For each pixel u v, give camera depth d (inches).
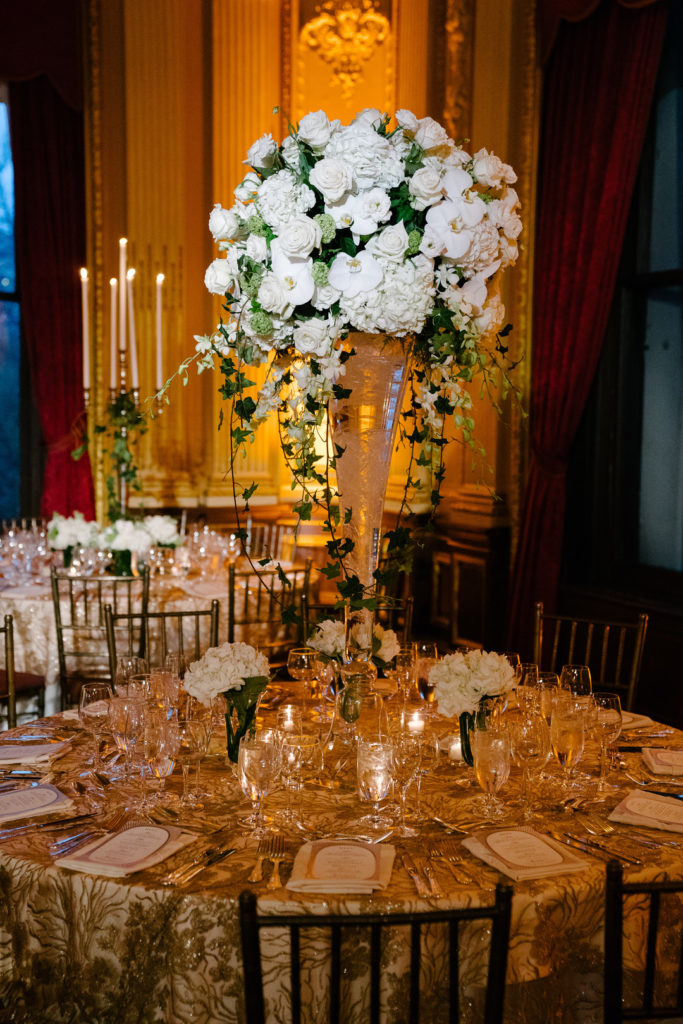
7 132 255.6
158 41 255.3
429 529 90.4
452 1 231.8
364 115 84.4
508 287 224.5
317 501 87.5
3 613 166.1
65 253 255.8
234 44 259.3
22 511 266.5
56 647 164.2
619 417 211.5
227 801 83.2
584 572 217.3
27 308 253.9
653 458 204.5
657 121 198.7
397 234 79.3
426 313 82.4
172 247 259.1
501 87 223.5
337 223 79.8
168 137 257.4
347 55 261.7
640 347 206.5
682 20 191.3
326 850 71.3
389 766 76.6
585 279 203.6
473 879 67.9
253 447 265.6
